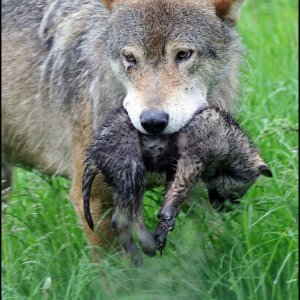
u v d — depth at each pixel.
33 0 11.74
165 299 9.73
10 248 10.69
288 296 9.55
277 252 10.14
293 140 12.78
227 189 9.73
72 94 10.62
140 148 9.22
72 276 9.67
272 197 10.50
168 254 10.23
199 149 9.16
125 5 9.95
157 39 9.59
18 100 11.62
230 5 10.12
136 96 9.39
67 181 12.15
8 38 11.80
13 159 12.20
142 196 9.21
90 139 10.36
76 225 10.89
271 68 15.98
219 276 9.61
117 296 9.88
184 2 9.83
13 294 9.93
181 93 9.47
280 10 18.69
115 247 10.41
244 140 9.48
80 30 10.73
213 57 9.94
